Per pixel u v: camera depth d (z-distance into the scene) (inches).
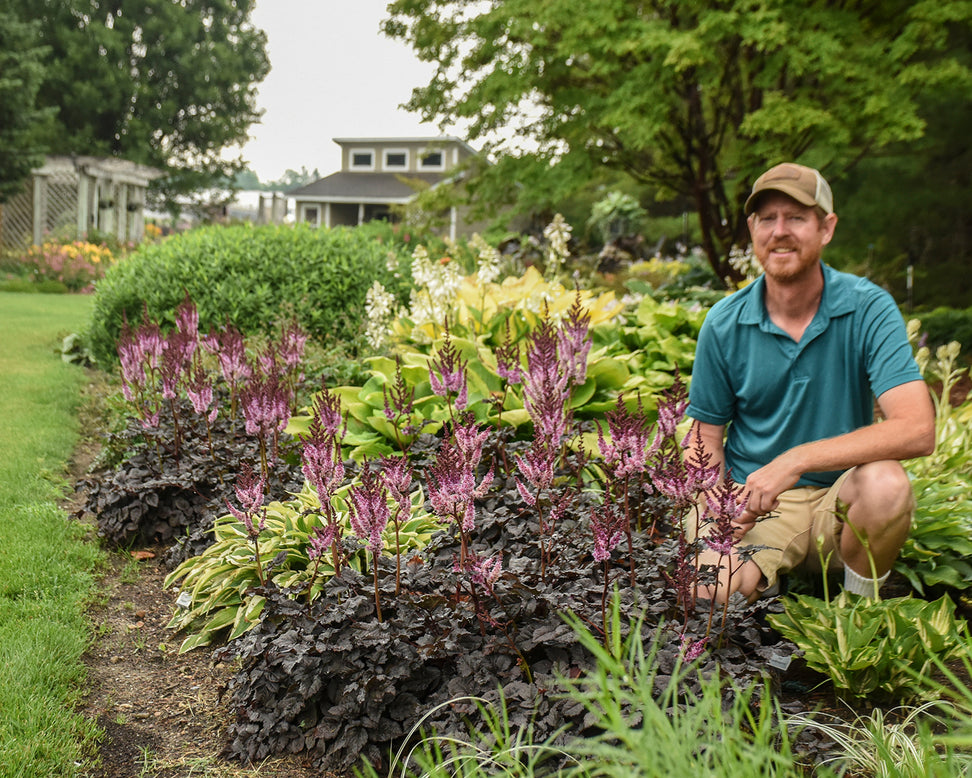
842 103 349.7
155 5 1590.8
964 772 60.4
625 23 358.0
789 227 106.5
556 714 79.6
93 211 1015.6
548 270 272.8
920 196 569.0
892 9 372.8
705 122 463.8
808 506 113.3
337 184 1568.7
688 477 89.8
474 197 506.9
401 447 147.6
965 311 391.9
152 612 124.3
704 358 118.6
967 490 135.5
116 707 98.1
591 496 121.6
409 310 296.0
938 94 414.3
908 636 89.6
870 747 76.4
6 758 81.7
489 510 118.6
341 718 87.8
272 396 138.1
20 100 809.5
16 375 275.6
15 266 765.9
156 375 185.2
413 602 91.4
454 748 78.0
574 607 87.6
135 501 145.4
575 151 414.0
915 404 102.7
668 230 901.8
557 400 114.4
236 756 89.0
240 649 97.5
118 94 1488.7
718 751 59.1
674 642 89.0
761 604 96.8
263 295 280.5
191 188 1654.8
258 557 106.8
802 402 112.4
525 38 383.9
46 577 126.6
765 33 331.9
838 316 109.5
